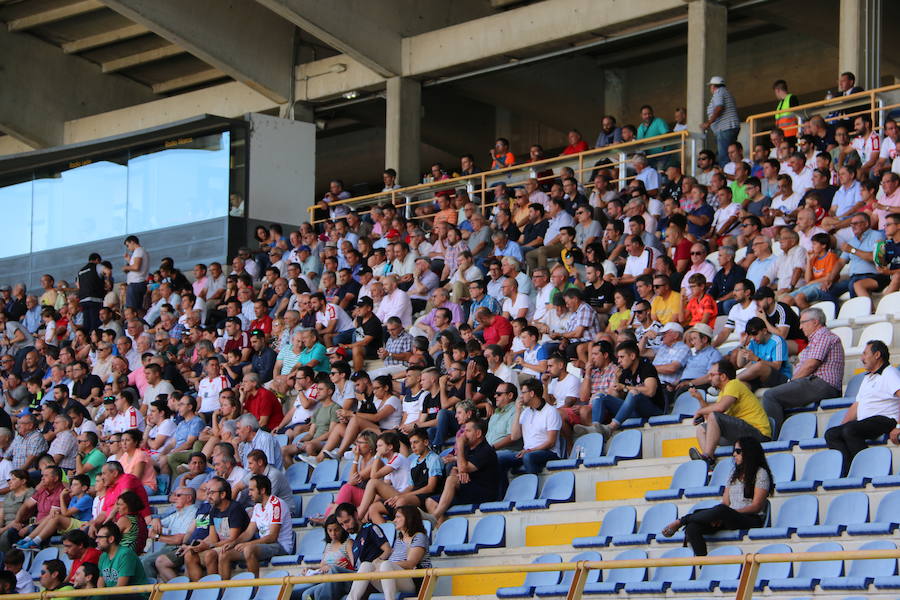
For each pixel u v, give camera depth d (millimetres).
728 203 17906
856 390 12289
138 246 23453
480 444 12977
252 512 13680
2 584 13414
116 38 30203
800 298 14625
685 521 10641
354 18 26016
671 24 23406
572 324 15578
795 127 19688
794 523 10602
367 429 13898
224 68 27531
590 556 11211
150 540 14164
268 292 21438
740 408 11953
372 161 34250
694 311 15102
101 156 28188
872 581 9156
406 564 11398
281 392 17312
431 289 19281
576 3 24234
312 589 11953
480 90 28703
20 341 23641
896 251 14211
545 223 19656
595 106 30703
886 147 17359
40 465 16266
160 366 18406
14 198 29469
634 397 13266
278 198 26875
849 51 20922
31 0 29219
